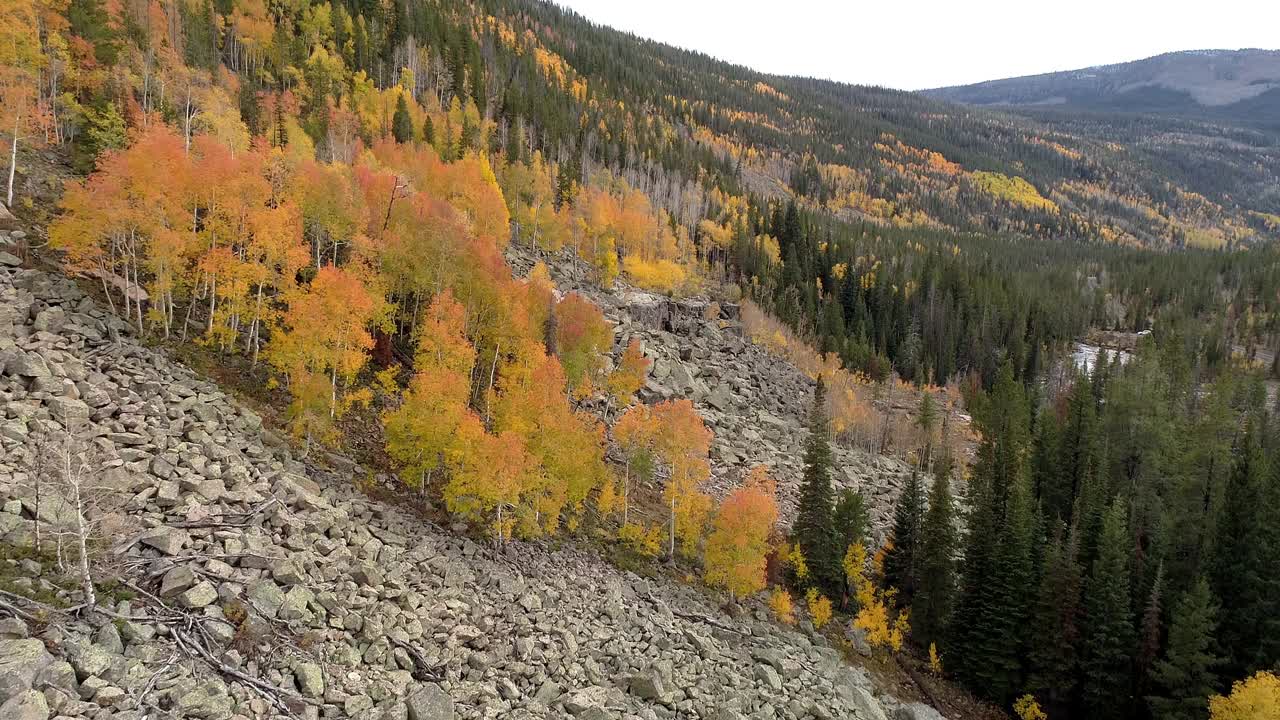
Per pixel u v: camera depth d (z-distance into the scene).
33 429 26.95
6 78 50.09
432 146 105.00
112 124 56.19
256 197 44.62
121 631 20.62
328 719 22.20
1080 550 58.25
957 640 55.66
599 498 52.03
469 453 38.84
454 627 30.73
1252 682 41.41
